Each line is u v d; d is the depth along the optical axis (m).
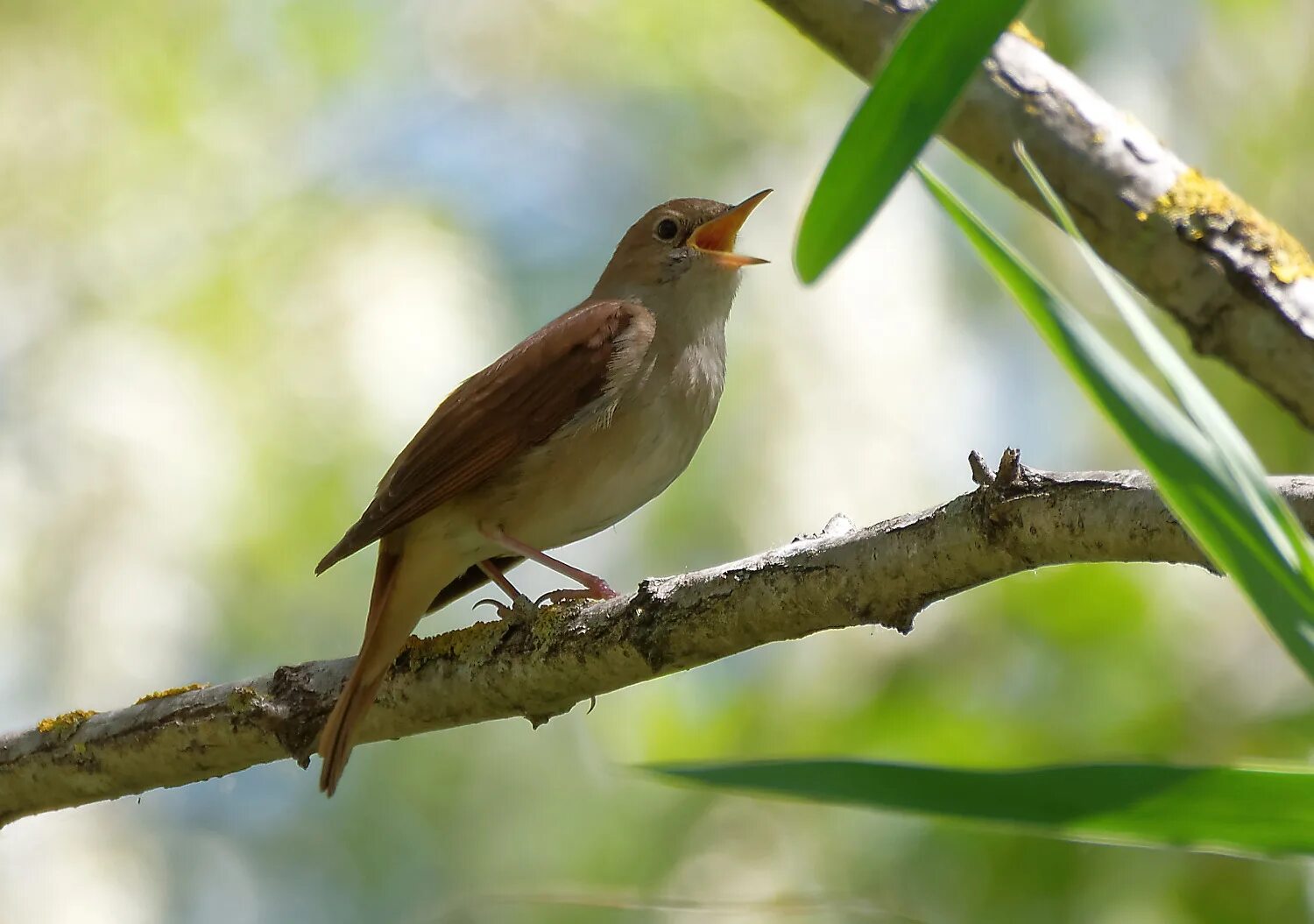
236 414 11.88
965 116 6.82
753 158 13.32
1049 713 9.59
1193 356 10.92
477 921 10.59
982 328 11.90
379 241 12.45
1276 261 6.52
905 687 9.96
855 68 6.95
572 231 13.59
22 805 6.78
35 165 13.03
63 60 13.28
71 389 11.90
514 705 6.27
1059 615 9.87
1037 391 11.82
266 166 13.34
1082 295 11.66
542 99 13.98
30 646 11.12
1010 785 3.54
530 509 7.51
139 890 11.80
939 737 9.65
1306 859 3.54
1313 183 11.64
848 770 3.50
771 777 3.47
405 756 12.93
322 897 12.66
